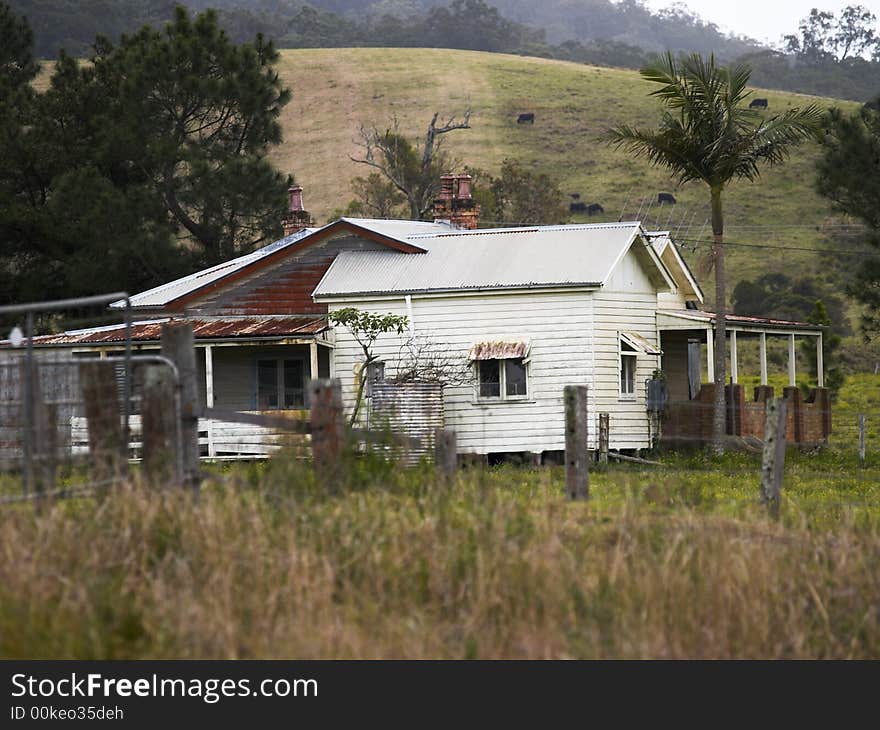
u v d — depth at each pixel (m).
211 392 113.69
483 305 112.62
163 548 38.25
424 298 114.00
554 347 110.75
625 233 114.31
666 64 105.69
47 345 114.25
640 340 113.38
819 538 42.19
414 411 107.25
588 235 115.81
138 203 159.00
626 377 113.56
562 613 35.75
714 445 106.62
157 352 117.00
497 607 36.16
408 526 39.66
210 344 113.56
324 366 121.00
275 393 121.31
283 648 33.97
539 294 111.31
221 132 177.50
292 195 148.50
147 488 41.12
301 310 122.19
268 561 36.66
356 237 122.38
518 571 37.06
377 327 108.25
